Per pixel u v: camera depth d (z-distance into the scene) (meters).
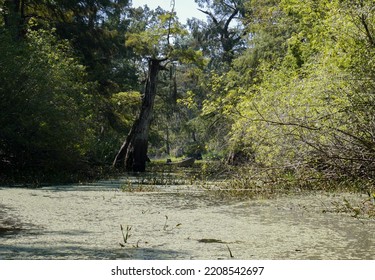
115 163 22.11
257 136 10.98
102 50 28.94
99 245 5.66
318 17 12.46
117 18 34.69
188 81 40.91
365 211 7.98
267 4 24.23
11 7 22.06
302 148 9.83
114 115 28.86
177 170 22.66
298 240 5.95
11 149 15.05
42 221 7.25
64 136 15.22
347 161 9.34
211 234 6.32
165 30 22.53
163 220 7.40
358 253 5.29
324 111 9.62
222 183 12.50
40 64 15.92
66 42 21.62
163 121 46.03
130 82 35.97
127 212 8.20
